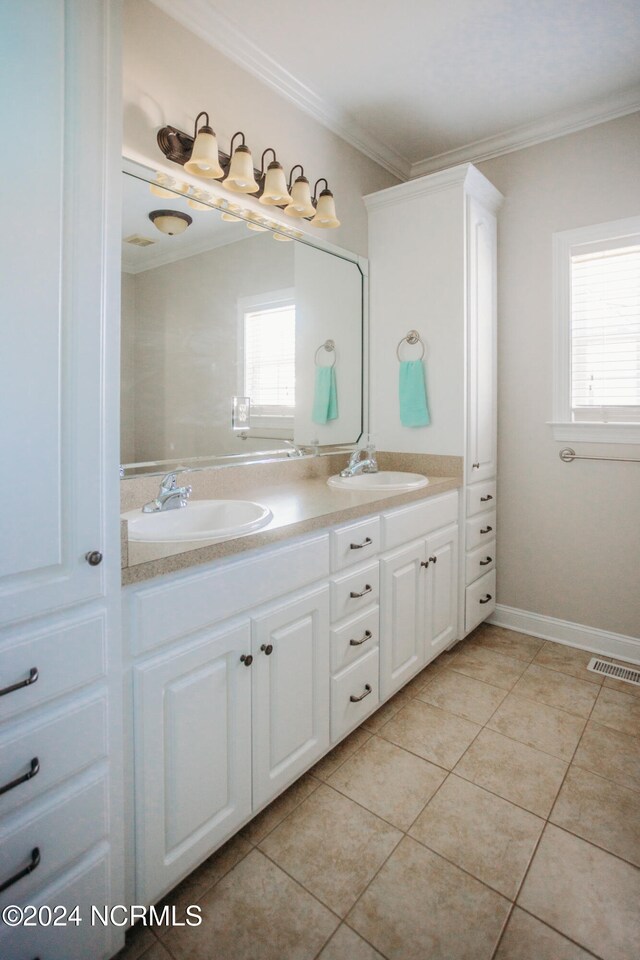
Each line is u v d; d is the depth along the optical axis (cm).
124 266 163
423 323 247
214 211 189
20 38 82
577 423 248
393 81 215
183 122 175
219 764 127
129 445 169
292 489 209
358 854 137
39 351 87
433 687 221
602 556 251
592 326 248
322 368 241
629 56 203
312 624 156
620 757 175
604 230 238
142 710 108
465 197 232
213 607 123
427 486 212
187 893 126
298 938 115
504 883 128
